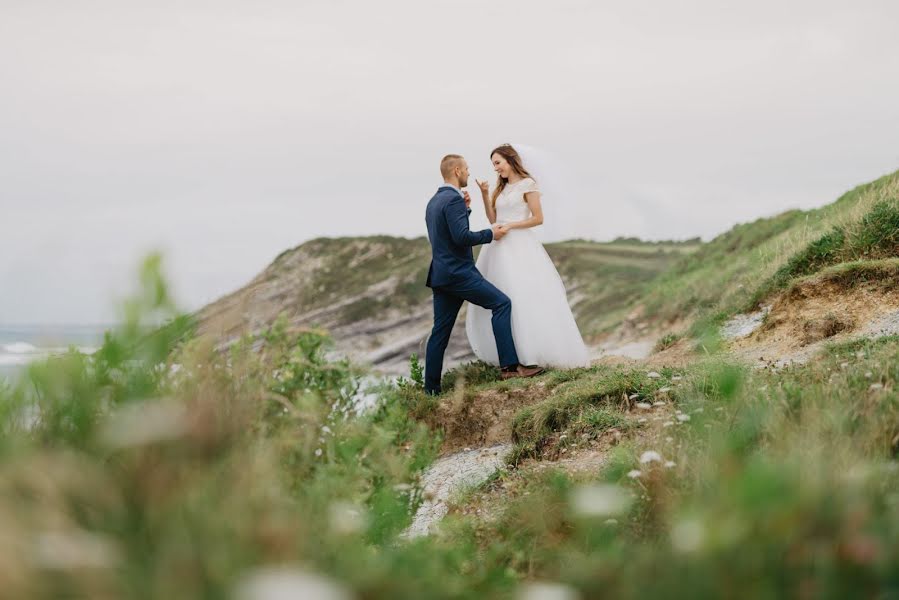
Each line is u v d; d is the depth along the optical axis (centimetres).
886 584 164
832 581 162
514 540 301
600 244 5884
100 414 201
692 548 157
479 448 654
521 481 416
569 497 295
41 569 126
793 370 490
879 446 283
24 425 199
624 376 614
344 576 165
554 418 581
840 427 284
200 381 232
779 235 1816
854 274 798
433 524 404
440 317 803
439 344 798
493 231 811
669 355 915
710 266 2239
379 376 321
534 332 798
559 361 801
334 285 7244
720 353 448
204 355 235
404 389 719
